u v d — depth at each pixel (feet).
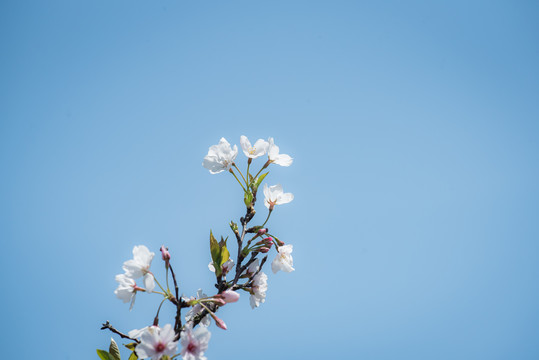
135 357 3.68
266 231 3.85
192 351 3.58
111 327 3.67
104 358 3.68
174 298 3.65
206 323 3.76
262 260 3.84
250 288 3.83
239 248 3.84
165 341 3.56
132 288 3.65
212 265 3.87
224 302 3.66
